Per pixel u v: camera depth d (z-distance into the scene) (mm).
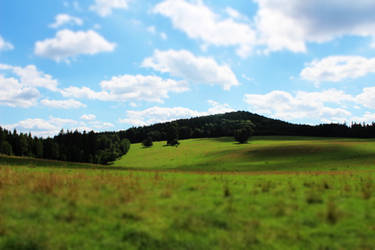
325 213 10375
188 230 9305
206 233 9086
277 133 186625
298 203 12461
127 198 12906
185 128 198000
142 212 10906
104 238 8719
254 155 80000
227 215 10711
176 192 15211
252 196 14133
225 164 68562
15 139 116188
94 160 120312
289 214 10773
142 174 26172
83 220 10008
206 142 154000
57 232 8977
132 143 199000
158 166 77812
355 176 24094
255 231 9195
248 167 57844
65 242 8359
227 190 14555
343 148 75250
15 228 9086
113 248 8172
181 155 103562
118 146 136000
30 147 120062
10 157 51562
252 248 8133
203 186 17141
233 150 98312
